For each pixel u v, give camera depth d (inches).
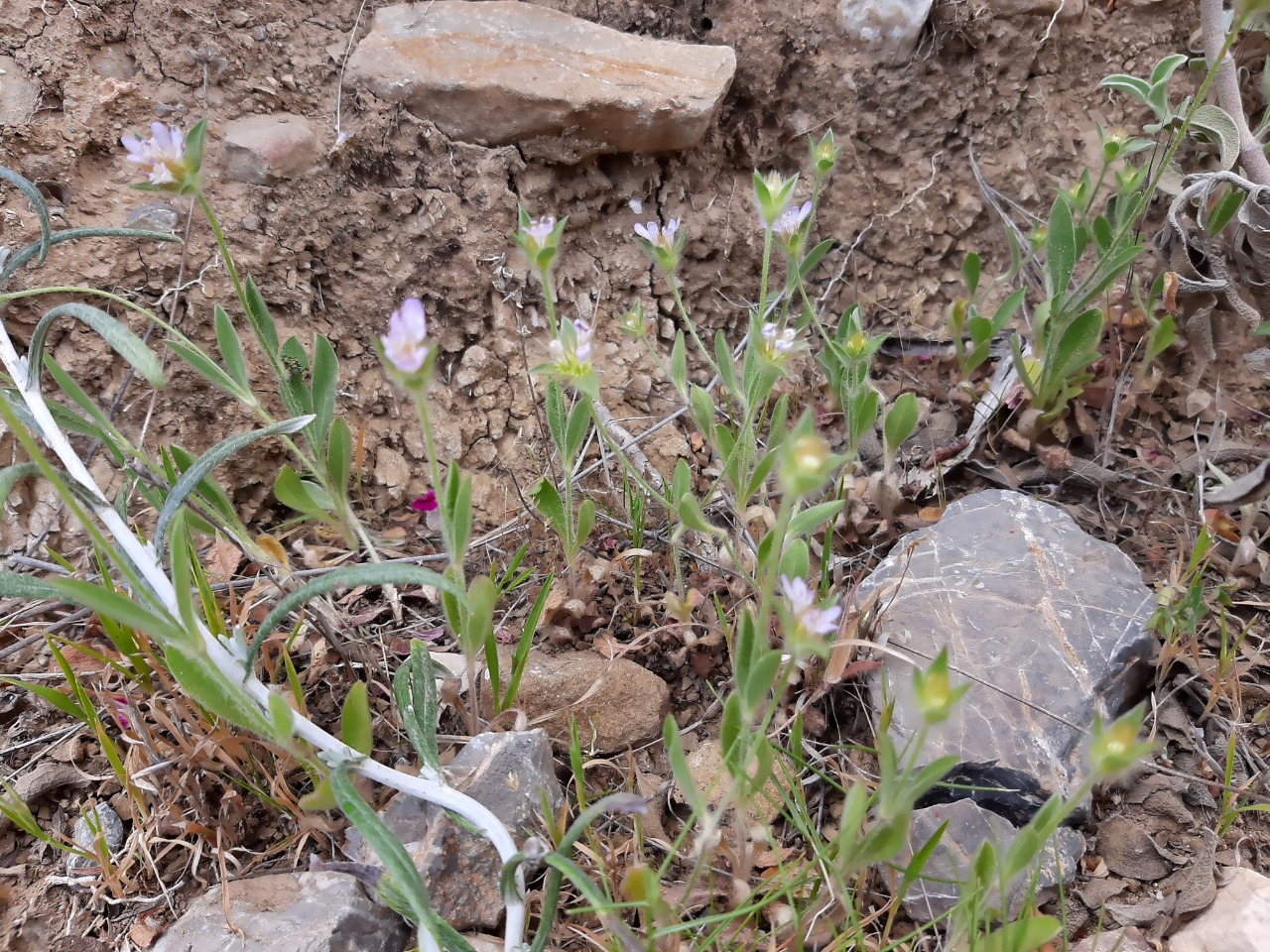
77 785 12.1
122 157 15.1
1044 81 19.7
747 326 19.4
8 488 8.7
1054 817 8.2
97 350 14.4
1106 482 16.4
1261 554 14.7
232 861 11.1
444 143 17.0
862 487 15.8
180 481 10.2
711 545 14.7
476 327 17.0
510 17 17.4
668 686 13.5
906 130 19.7
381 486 16.0
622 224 18.5
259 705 9.9
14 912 11.0
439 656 13.3
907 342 19.3
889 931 10.4
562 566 14.8
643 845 11.4
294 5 16.6
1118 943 9.9
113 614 8.0
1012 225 18.9
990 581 13.6
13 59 14.6
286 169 15.7
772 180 11.9
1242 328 18.0
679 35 18.9
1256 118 19.8
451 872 10.4
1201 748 12.6
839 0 18.8
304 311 15.9
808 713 12.6
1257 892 10.9
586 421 12.7
